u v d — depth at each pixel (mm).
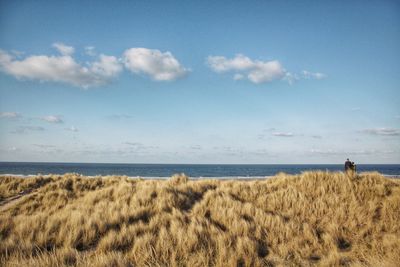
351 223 8258
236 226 7762
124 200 10914
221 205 9656
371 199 9852
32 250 6086
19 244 6031
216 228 7625
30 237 6695
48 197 14000
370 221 8227
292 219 8695
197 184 12867
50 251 6207
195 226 7547
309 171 12891
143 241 6457
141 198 10367
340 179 11492
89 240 6930
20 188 16172
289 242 7160
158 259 5980
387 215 8719
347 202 9805
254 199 10883
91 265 5312
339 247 7133
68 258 5707
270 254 6688
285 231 7707
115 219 8008
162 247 6285
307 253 6652
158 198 10375
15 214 11891
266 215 8672
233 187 12117
